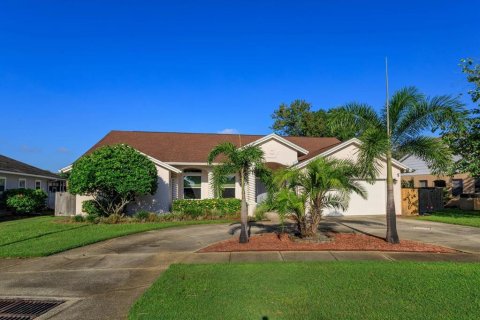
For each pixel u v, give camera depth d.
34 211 23.77
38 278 7.95
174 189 22.38
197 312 5.58
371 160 11.69
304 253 9.98
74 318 5.63
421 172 33.06
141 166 17.88
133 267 8.85
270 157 22.12
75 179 17.33
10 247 11.19
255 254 9.97
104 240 12.69
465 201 25.06
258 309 5.66
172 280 7.33
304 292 6.43
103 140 24.84
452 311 5.48
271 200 12.10
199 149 23.89
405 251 10.23
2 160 27.16
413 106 11.50
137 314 5.55
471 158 18.91
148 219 17.91
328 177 11.52
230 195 22.27
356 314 5.41
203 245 11.63
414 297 6.11
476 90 18.44
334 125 12.43
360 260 9.09
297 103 46.56
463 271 7.77
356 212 20.89
